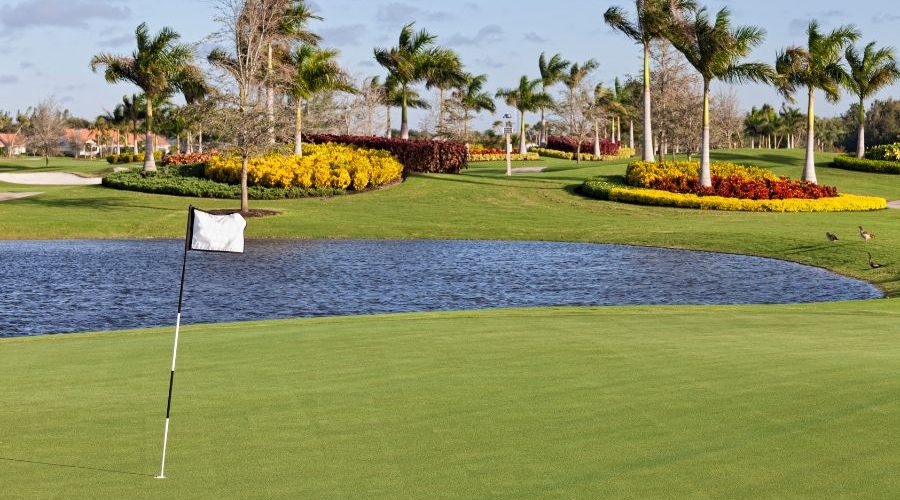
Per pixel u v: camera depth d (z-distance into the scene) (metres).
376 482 6.11
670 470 6.25
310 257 28.92
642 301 20.84
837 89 52.38
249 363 10.41
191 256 28.75
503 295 21.66
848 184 58.06
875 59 66.19
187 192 47.31
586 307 16.77
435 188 51.19
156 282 23.16
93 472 6.39
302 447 6.98
